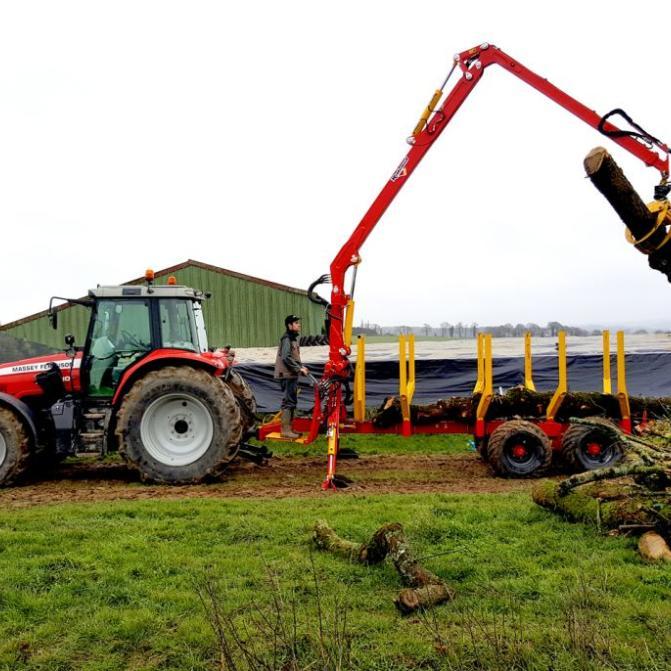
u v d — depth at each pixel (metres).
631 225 2.59
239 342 16.34
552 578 4.39
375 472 8.89
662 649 3.39
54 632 3.75
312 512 6.13
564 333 8.62
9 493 7.74
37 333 16.36
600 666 3.22
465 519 5.76
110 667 3.40
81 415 8.38
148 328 8.69
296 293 16.38
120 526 5.71
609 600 3.97
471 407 8.88
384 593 4.21
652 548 4.78
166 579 4.47
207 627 3.68
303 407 13.22
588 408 8.70
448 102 8.30
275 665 3.19
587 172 2.53
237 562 4.73
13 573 4.53
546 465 8.40
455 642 3.48
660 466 5.19
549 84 7.81
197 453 8.18
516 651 3.30
